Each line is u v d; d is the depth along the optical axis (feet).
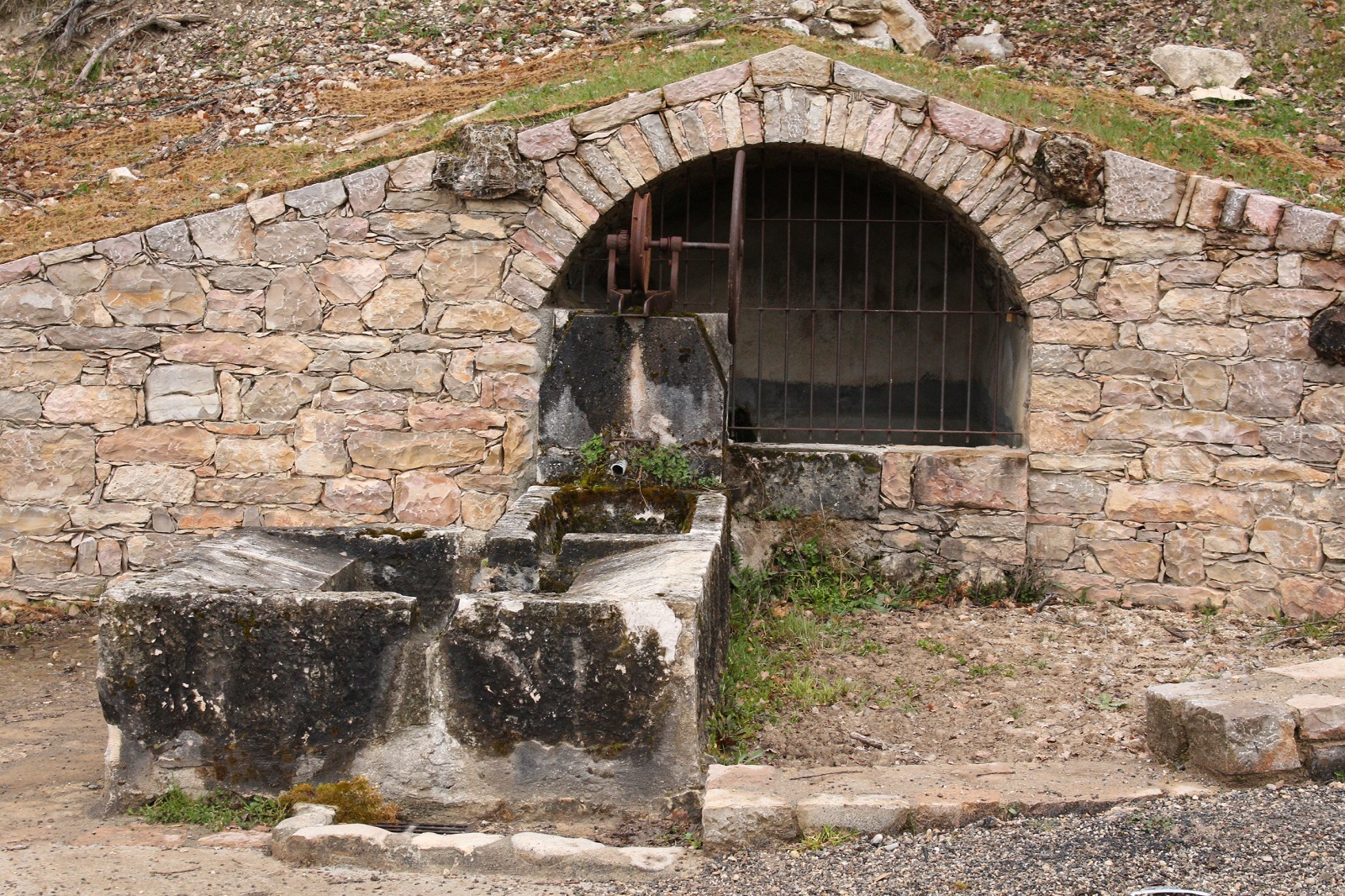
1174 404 19.52
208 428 20.59
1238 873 9.64
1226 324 19.22
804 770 12.39
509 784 12.14
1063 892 9.54
